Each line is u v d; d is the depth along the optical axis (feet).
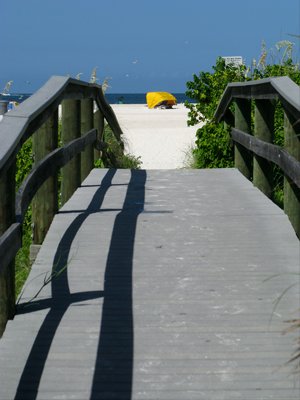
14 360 24.91
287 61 70.18
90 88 59.11
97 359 24.99
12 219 28.68
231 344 26.02
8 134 28.14
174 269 33.88
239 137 58.65
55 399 22.41
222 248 36.96
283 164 40.04
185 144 103.50
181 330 27.27
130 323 27.89
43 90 38.96
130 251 36.65
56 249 36.94
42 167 37.22
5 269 27.89
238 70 72.59
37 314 28.89
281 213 43.93
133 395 22.65
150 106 301.22
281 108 62.90
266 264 34.35
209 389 22.95
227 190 52.44
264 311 28.89
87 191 52.29
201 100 73.61
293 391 22.72
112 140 76.23
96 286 31.83
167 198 49.60
